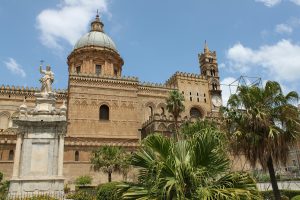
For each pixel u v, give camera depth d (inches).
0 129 2370.8
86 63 3019.2
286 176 2026.3
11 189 876.6
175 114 2190.0
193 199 391.9
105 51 3075.8
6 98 2588.6
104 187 710.5
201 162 436.5
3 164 2081.7
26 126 964.0
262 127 783.1
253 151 797.9
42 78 1093.1
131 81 2896.2
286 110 803.4
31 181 896.3
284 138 788.6
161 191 397.1
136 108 2839.6
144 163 452.1
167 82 3422.7
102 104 2721.5
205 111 3161.9
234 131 837.2
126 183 461.4
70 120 2544.3
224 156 452.8
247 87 869.2
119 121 2721.5
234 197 372.8
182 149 452.8
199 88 3255.4
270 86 830.5
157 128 2503.7
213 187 405.7
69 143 2226.9
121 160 1872.5
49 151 956.6
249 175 444.8
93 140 2529.5
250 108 821.9
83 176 2082.9
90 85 2731.3
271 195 1090.1
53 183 910.4
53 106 1052.5
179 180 388.5
